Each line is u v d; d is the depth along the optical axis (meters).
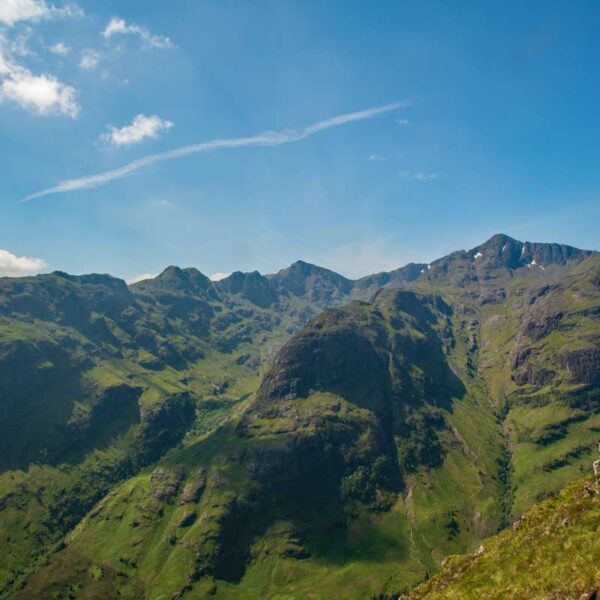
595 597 31.70
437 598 48.31
